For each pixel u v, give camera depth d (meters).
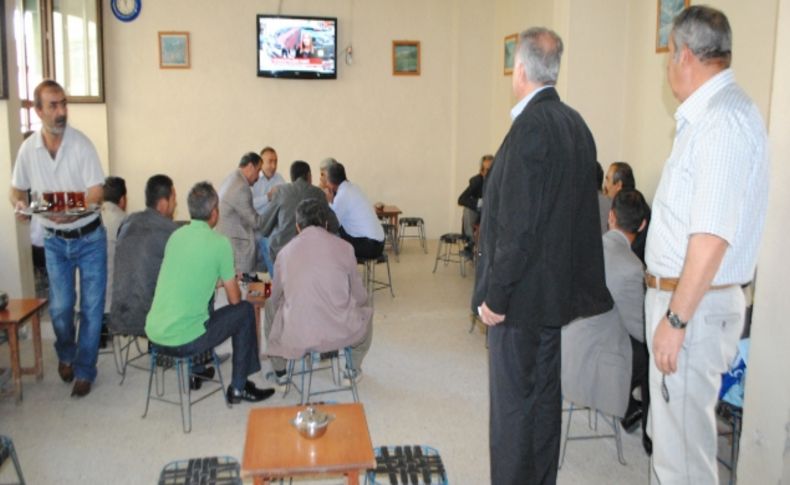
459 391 3.66
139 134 7.50
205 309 3.17
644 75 5.00
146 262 3.37
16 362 3.40
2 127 4.32
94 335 3.55
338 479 2.60
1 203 4.39
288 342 3.07
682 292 1.73
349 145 7.95
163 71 7.44
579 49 5.23
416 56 7.90
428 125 8.07
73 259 3.51
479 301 2.03
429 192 8.21
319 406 2.26
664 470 1.96
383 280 6.27
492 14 7.78
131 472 2.78
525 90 2.02
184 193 7.67
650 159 4.95
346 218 5.40
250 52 7.56
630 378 2.66
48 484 2.68
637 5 5.09
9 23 4.30
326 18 7.54
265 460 1.92
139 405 3.46
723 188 1.69
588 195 2.03
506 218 1.86
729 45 1.79
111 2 7.23
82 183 3.45
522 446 2.07
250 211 5.21
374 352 4.29
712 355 1.85
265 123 7.72
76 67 7.12
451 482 2.71
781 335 2.13
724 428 3.06
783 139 2.10
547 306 1.96
